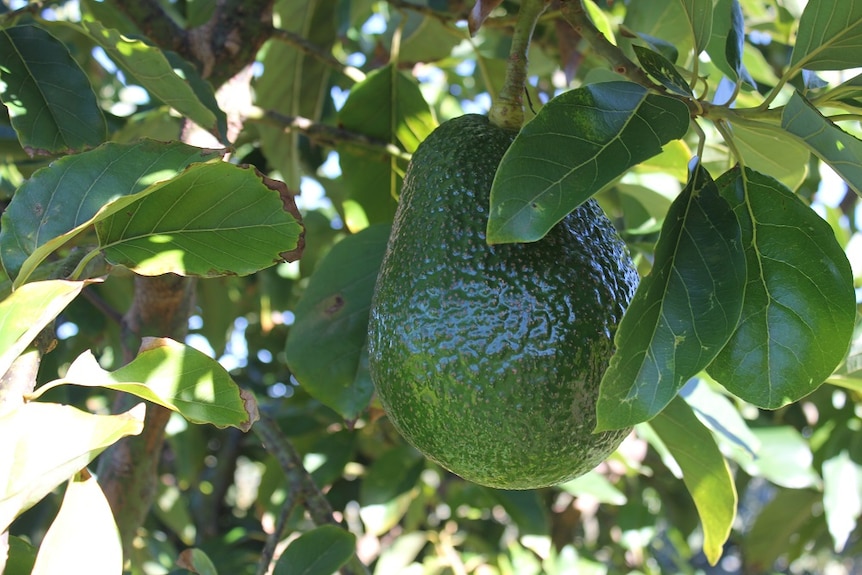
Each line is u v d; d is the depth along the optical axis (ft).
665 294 1.29
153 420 1.95
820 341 1.37
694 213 1.34
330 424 2.69
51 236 1.33
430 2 2.29
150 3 1.93
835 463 2.51
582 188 1.25
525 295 1.35
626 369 1.25
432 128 2.01
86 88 1.66
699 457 1.73
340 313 1.77
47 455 1.14
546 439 1.36
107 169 1.35
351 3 2.47
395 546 2.58
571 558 2.85
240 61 1.98
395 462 2.49
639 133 1.29
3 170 2.41
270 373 3.58
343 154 2.04
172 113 2.18
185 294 1.98
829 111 1.98
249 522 3.39
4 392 1.25
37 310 1.22
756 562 3.37
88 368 1.28
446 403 1.36
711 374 1.40
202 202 1.36
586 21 1.45
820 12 1.36
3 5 2.44
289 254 1.40
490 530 3.27
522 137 1.25
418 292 1.39
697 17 1.44
